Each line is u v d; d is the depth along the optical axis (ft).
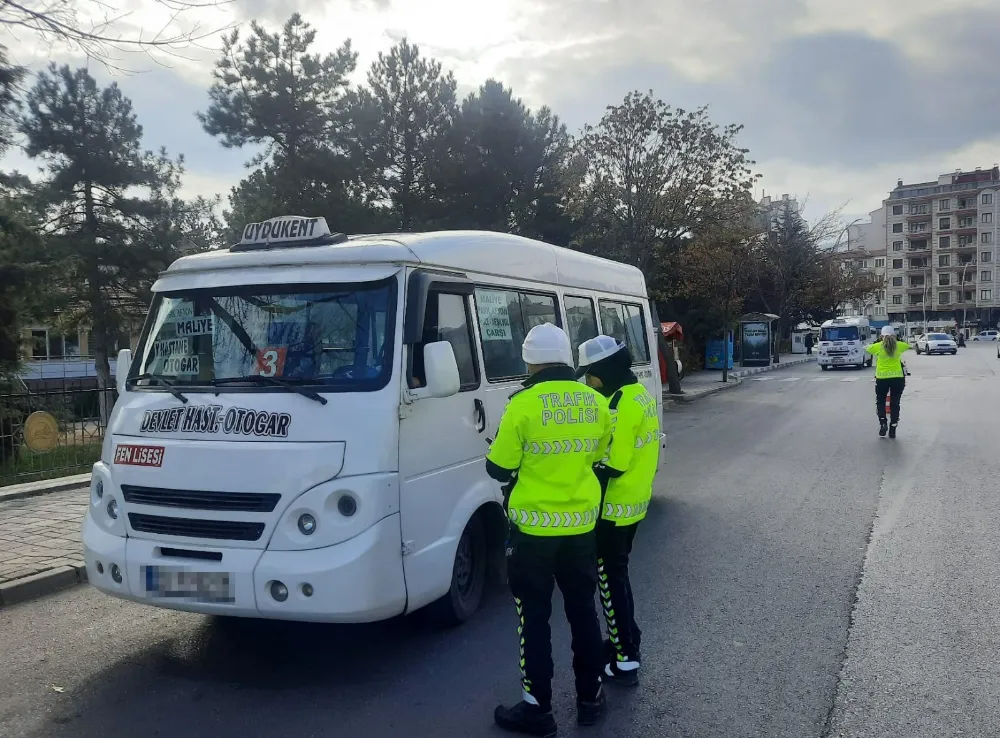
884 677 13.66
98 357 74.64
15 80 27.22
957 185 370.73
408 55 69.21
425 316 15.08
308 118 65.51
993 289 357.82
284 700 13.24
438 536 14.76
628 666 13.46
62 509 27.07
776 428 48.93
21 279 41.42
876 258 390.21
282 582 12.75
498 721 12.17
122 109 72.13
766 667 14.20
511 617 16.85
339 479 13.05
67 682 14.14
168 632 16.52
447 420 15.33
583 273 23.32
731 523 24.76
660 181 64.18
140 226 74.33
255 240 16.20
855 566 19.97
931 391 70.13
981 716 12.23
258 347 14.75
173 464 13.78
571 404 11.94
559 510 11.76
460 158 68.74
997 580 18.51
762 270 143.95
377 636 15.93
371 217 66.49
